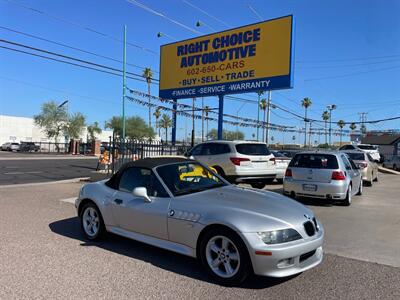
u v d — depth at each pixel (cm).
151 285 468
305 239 473
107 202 637
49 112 6544
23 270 512
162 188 575
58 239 670
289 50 1590
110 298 429
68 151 5562
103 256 579
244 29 1723
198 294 443
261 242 451
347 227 793
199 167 654
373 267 542
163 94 2034
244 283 477
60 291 446
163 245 552
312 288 463
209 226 493
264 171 1249
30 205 987
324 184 1029
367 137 8075
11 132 7006
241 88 1731
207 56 1850
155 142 1853
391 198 1224
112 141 1620
